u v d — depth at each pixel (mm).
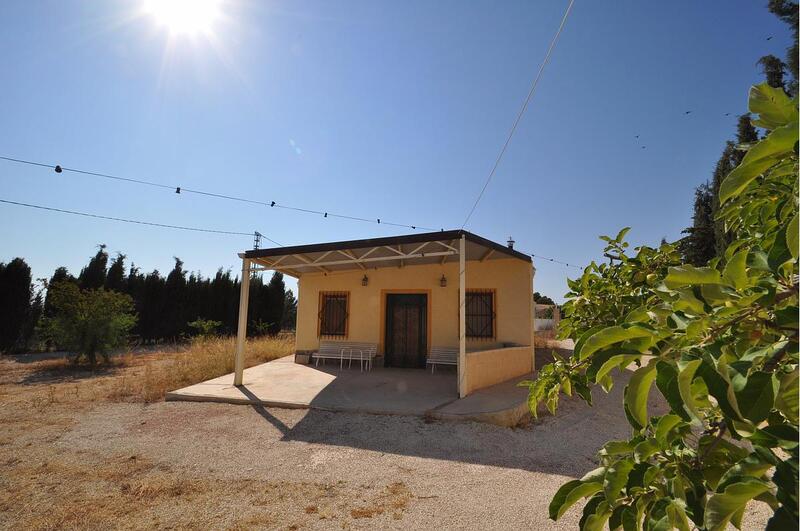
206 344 15062
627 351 1021
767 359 789
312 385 8242
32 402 7484
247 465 4547
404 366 11016
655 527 988
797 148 794
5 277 16203
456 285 10875
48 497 3820
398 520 3375
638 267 2268
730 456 1010
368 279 11594
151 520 3398
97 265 20828
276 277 24438
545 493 3809
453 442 5125
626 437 5387
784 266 864
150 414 6582
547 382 1797
